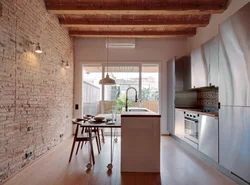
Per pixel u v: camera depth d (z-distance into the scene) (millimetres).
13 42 3006
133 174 3170
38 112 3830
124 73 6387
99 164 3598
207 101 5016
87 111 6449
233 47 2795
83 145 4938
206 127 3629
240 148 2633
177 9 4203
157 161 3275
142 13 4363
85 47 6336
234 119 2768
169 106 6055
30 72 3514
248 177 2477
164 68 6336
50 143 4434
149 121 3291
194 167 3484
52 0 4199
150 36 5875
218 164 3363
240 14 2643
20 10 3193
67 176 3055
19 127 3168
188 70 5281
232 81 2816
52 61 4527
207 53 4121
